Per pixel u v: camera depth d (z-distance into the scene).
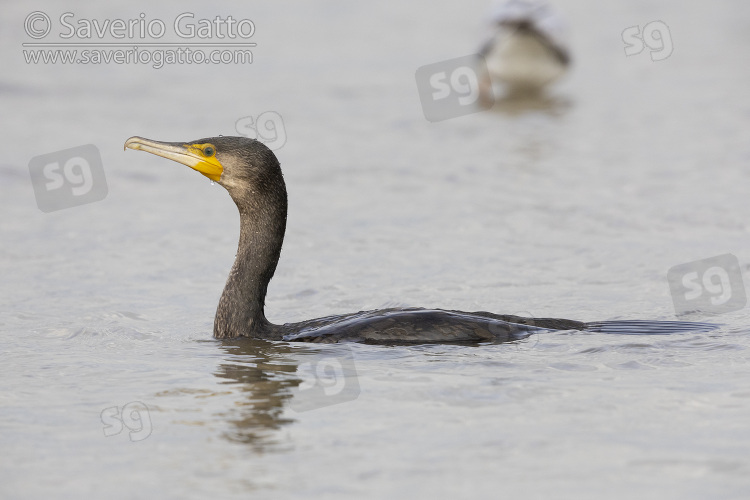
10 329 11.07
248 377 9.13
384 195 18.03
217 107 24.47
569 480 6.84
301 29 34.94
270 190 10.69
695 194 17.52
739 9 40.56
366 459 7.24
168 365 9.59
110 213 16.88
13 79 26.44
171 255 14.63
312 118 23.92
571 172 19.41
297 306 12.26
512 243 15.05
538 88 27.98
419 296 12.48
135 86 26.53
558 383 8.82
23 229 15.84
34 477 7.02
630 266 13.67
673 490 6.65
